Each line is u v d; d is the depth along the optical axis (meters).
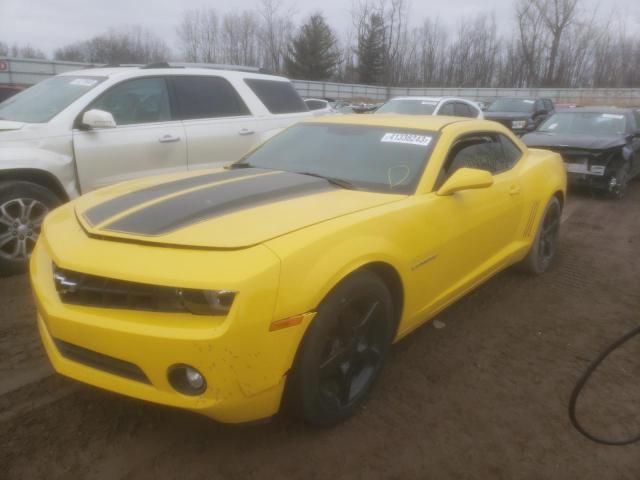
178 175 3.70
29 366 3.36
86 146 5.21
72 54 58.81
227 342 2.28
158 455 2.63
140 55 59.16
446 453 2.75
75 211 3.10
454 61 62.31
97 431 2.78
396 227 3.07
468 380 3.42
